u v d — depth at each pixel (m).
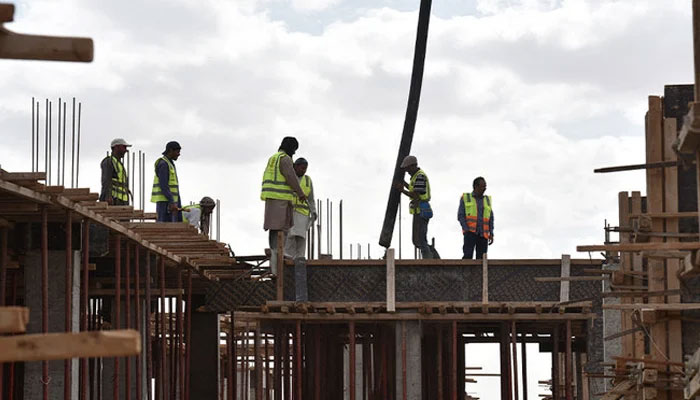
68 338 9.40
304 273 37.81
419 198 41.03
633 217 25.52
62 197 24.56
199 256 36.84
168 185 37.03
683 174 25.58
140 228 30.27
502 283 38.34
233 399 41.88
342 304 37.50
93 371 41.53
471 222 41.84
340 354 53.28
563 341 48.34
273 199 37.38
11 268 29.84
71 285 26.62
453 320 38.25
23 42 9.91
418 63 38.75
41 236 26.17
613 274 32.25
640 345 29.72
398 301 38.19
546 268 38.44
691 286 25.48
